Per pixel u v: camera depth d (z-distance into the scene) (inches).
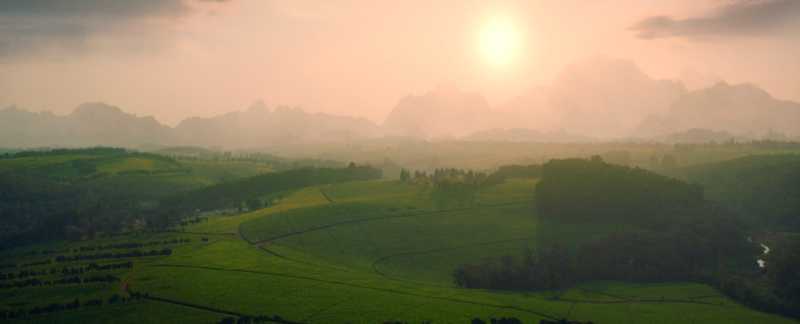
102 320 6082.7
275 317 6048.2
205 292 6899.6
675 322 6387.8
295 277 7534.5
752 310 6934.1
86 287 7199.8
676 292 7687.0
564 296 7509.8
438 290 7194.9
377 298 6678.2
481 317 6067.9
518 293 7608.3
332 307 6348.4
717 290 7751.0
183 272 7795.3
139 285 7244.1
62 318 6156.5
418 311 6220.5
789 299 6988.2
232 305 6437.0
